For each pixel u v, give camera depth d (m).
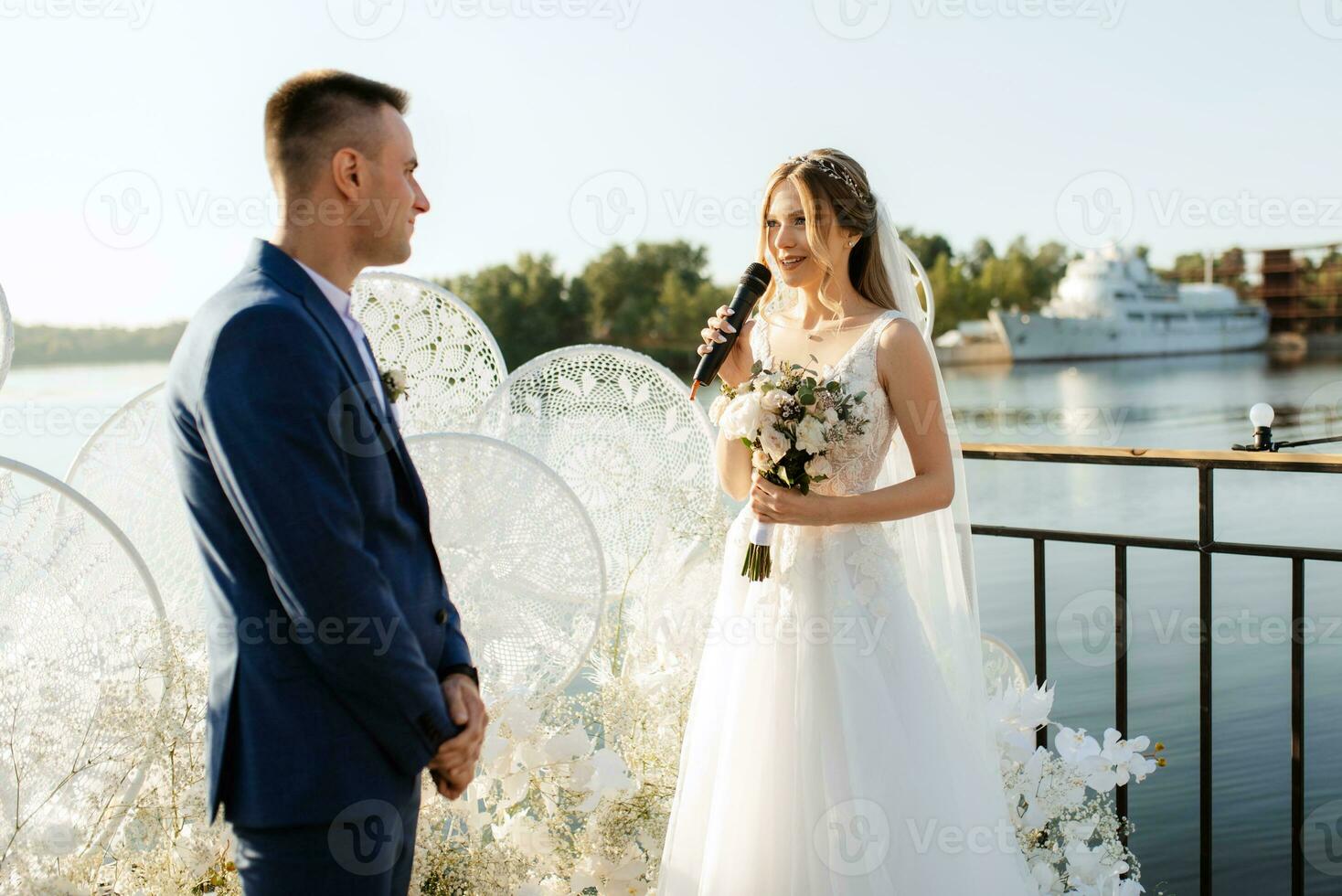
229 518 1.55
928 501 2.12
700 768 2.24
